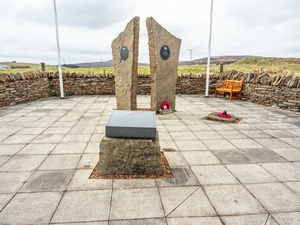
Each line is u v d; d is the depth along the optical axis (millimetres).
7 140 4332
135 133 2928
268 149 4047
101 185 2799
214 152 3891
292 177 3068
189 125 5535
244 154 3818
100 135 4676
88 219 2213
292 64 28672
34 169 3195
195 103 8492
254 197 2604
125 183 2852
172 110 6980
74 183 2838
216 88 9828
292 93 7137
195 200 2535
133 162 2996
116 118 3252
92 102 8508
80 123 5570
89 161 3463
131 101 6578
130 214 2293
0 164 3340
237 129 5219
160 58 6320
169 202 2494
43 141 4297
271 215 2305
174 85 6914
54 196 2566
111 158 2971
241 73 9398
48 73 9930
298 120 6027
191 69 23828
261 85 8219
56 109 7207
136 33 6008
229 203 2488
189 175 3088
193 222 2195
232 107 7777
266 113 6859
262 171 3230
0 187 2734
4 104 7535
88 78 10188
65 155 3676
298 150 4008
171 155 3746
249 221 2215
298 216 2293
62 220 2191
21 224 2133
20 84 8148
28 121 5711
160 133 4891
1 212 2291
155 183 2867
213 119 6012
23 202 2453
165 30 6234
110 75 10273
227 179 2996
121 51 6359
